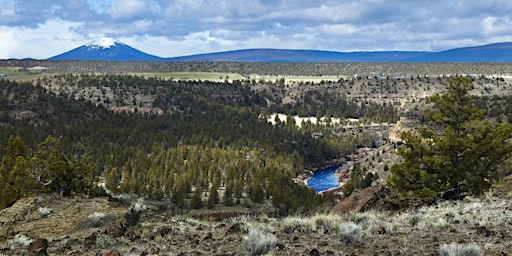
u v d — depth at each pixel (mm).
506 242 9219
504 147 26734
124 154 162750
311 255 9055
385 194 20922
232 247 10602
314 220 13211
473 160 26422
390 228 11742
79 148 163125
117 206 20531
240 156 168375
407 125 149000
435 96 29938
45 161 38406
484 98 160500
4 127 178125
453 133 26828
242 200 113375
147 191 111688
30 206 20531
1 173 43812
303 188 118000
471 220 12234
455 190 26281
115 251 9922
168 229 13766
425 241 9898
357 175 133750
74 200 21922
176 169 152000
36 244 11977
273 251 9367
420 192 25688
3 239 16797
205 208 101000
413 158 28016
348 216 14258
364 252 9172
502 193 22406
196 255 9969
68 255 11164
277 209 100562
